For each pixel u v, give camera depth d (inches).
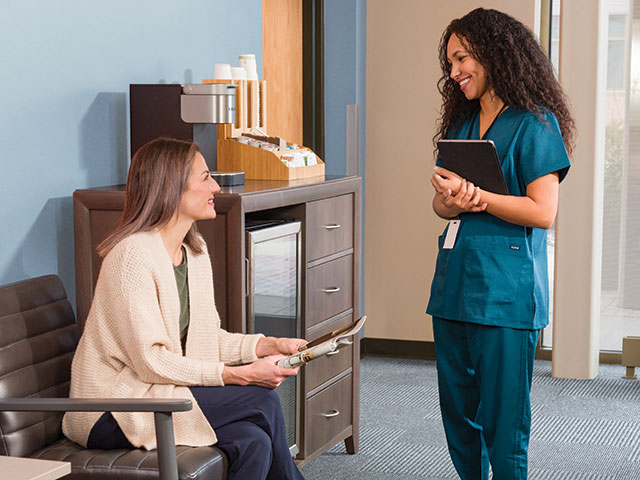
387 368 213.8
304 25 213.8
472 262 109.6
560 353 202.4
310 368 136.0
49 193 116.5
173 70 144.1
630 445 157.4
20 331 98.0
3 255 108.9
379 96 219.6
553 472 144.0
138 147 130.1
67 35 118.6
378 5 217.3
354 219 149.3
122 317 94.3
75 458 92.5
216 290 115.0
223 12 159.6
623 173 206.5
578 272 199.5
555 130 107.1
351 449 153.5
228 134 137.4
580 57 194.1
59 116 117.8
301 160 141.5
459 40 109.3
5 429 93.8
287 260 128.6
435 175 109.3
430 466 147.5
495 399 110.1
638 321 210.8
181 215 101.2
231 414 97.1
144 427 94.2
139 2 134.2
